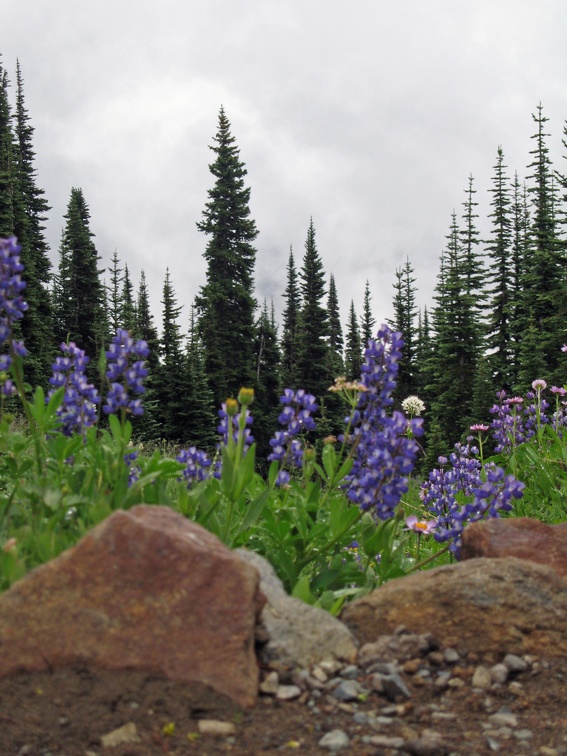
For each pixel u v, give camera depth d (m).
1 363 4.11
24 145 47.34
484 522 4.89
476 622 3.76
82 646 3.04
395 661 3.55
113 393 4.21
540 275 38.81
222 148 48.25
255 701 3.06
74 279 42.62
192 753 2.71
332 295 75.94
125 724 2.81
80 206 44.91
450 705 3.32
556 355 34.03
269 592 3.62
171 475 4.44
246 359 47.91
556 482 8.04
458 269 42.06
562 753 2.96
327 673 3.36
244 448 4.50
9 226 34.06
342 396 4.85
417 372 55.41
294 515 4.52
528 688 3.49
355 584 4.60
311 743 2.87
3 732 2.71
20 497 4.19
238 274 48.16
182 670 3.03
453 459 7.08
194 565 3.12
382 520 4.52
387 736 2.98
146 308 53.50
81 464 4.33
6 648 3.02
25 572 3.29
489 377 36.69
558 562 4.59
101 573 3.11
